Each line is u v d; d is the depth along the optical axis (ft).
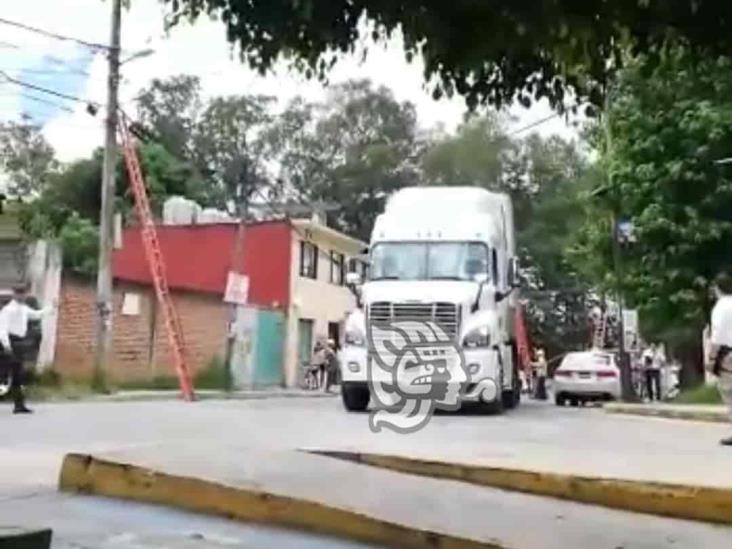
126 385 92.58
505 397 68.03
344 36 19.49
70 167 145.28
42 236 86.38
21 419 45.70
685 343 99.91
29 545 14.94
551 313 204.85
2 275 83.30
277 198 174.91
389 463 29.43
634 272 88.79
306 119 183.11
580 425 51.42
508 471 27.14
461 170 147.02
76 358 86.84
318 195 180.86
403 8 19.31
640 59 22.54
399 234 63.26
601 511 24.64
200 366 111.04
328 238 146.82
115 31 83.20
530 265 186.91
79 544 18.66
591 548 19.81
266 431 42.01
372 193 180.86
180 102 171.94
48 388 73.41
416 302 58.39
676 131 82.48
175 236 133.49
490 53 20.45
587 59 21.30
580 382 94.48
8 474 26.37
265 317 126.62
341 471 25.89
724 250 84.07
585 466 29.43
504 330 64.85
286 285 134.62
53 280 83.30
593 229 95.81
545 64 21.88
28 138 148.05
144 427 42.27
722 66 23.91
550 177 183.11
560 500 25.76
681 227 83.20
